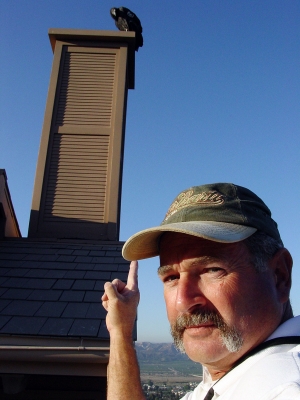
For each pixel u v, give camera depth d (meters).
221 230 0.41
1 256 1.67
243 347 0.39
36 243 1.86
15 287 1.36
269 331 0.40
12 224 2.12
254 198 0.46
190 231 0.40
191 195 0.46
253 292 0.41
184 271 0.43
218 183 0.47
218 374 0.43
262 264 0.42
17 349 1.05
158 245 0.52
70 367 1.09
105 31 2.29
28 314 1.17
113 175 2.04
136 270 0.61
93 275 1.48
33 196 1.99
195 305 0.41
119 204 2.27
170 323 0.46
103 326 1.12
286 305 0.45
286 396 0.28
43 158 2.06
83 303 1.26
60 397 1.27
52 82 2.21
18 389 1.11
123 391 0.51
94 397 1.27
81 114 2.16
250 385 0.31
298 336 0.37
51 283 1.40
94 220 1.98
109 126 2.14
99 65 2.28
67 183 2.04
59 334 1.07
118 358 0.53
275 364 0.32
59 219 1.97
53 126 2.13
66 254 1.71
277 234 0.46
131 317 0.56
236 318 0.40
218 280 0.41
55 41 2.32
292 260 0.45
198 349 0.40
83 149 2.10
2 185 1.92
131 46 2.36
